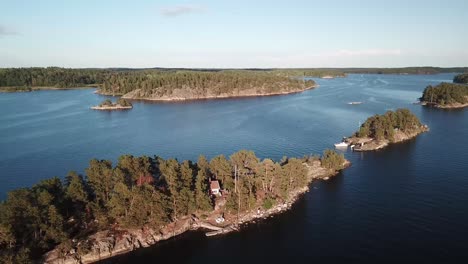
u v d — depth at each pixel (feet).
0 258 309.83
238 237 395.75
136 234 385.29
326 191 509.76
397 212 443.32
